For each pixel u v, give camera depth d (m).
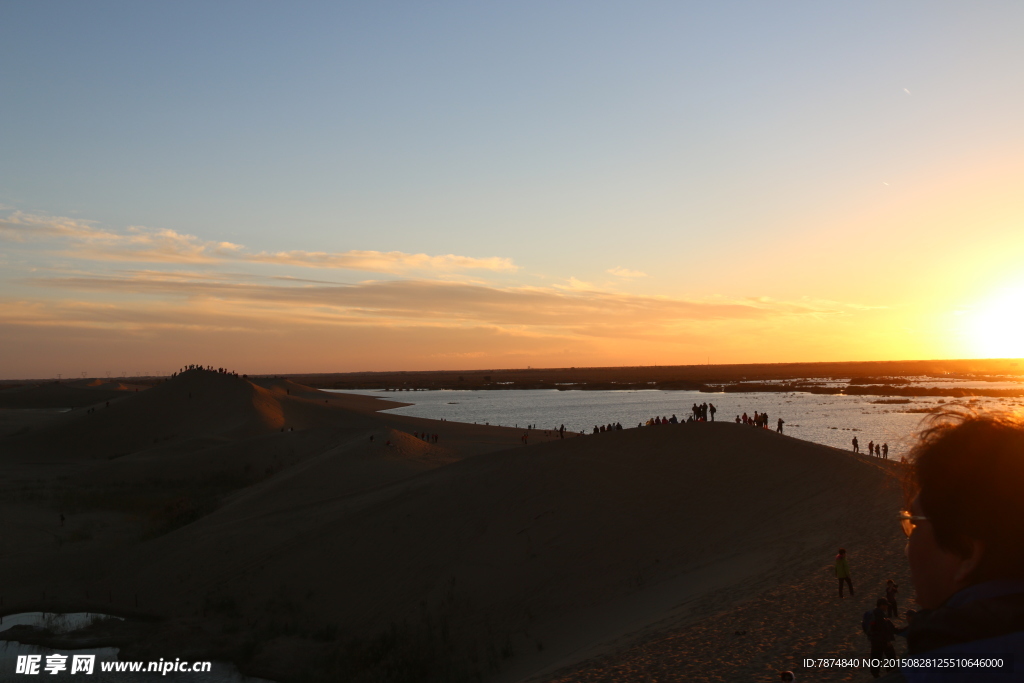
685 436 38.50
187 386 116.31
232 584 31.47
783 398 158.75
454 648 23.84
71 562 37.12
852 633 12.76
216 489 60.09
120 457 78.50
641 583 25.23
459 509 34.28
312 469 52.12
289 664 23.94
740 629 14.27
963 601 1.54
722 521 28.86
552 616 24.55
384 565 31.05
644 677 12.20
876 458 35.16
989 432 1.64
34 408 173.00
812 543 23.00
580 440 40.62
